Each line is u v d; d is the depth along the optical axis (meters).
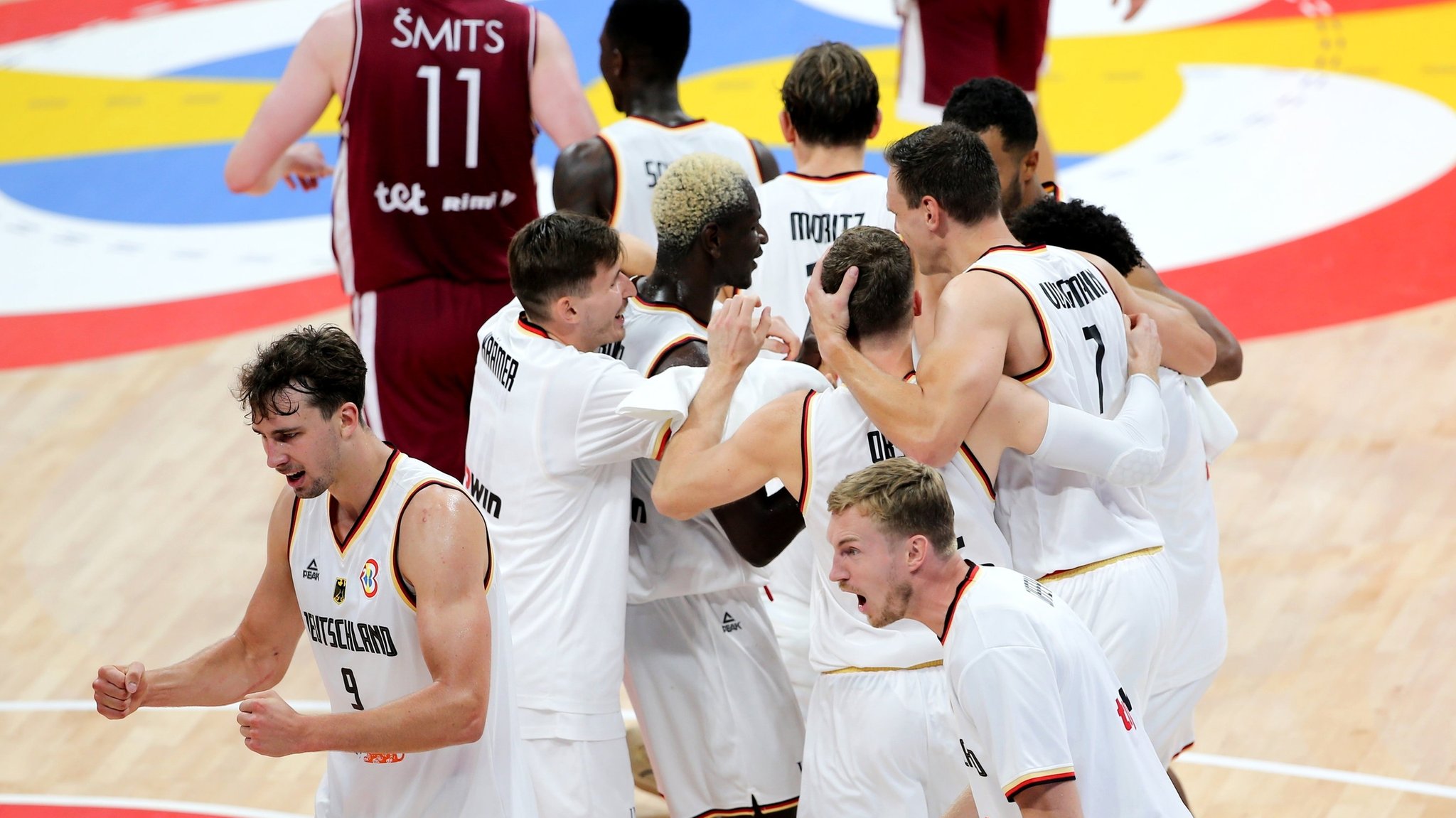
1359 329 28.22
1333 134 35.06
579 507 13.09
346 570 11.03
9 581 23.28
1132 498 13.28
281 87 18.36
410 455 18.91
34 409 28.52
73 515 25.12
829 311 12.10
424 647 10.68
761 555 13.34
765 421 12.33
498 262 18.89
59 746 19.47
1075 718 10.16
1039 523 12.78
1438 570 21.61
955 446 11.84
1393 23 40.69
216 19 46.03
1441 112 35.59
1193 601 14.36
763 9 43.59
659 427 12.63
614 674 13.19
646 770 17.64
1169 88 38.34
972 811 11.15
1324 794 17.22
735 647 14.19
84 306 32.19
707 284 13.81
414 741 10.41
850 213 16.50
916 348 15.23
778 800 14.14
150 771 18.92
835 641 12.64
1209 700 19.31
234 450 27.03
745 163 18.19
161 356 30.22
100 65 43.31
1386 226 31.30
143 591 22.94
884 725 12.35
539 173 35.03
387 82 18.03
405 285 18.64
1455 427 25.16
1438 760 17.73
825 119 16.41
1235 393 26.61
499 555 13.34
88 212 36.00
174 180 37.25
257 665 12.05
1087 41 41.53
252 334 30.83
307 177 20.95
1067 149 35.72
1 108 40.72
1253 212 32.34
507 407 13.26
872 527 10.28
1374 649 20.03
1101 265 13.76
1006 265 12.48
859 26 42.31
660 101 18.00
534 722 13.01
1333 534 22.72
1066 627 10.35
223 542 24.22
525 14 18.48
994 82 15.91
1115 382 12.96
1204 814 16.95
